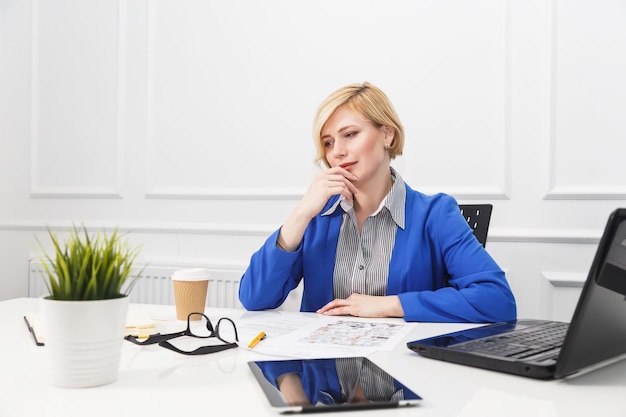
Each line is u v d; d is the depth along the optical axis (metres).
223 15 2.44
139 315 1.03
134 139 2.55
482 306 1.11
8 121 2.71
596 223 2.04
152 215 2.53
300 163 2.36
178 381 0.67
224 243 2.43
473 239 1.30
